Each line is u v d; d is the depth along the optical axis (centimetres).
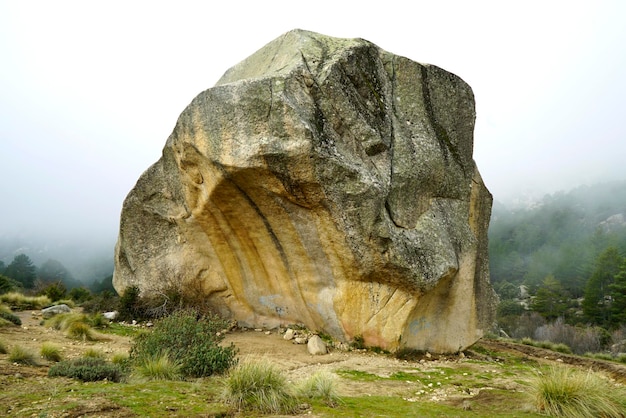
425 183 1305
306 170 1138
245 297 1594
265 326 1558
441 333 1340
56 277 9556
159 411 598
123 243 1894
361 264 1215
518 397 802
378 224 1171
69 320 1462
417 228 1255
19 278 7244
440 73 1441
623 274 5088
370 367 1076
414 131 1334
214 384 791
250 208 1327
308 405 681
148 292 1788
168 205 1691
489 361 1331
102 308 1952
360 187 1157
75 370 805
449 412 691
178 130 1333
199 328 986
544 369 1248
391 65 1383
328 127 1184
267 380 698
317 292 1356
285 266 1411
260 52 1518
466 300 1377
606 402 694
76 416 557
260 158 1140
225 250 1556
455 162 1398
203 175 1334
